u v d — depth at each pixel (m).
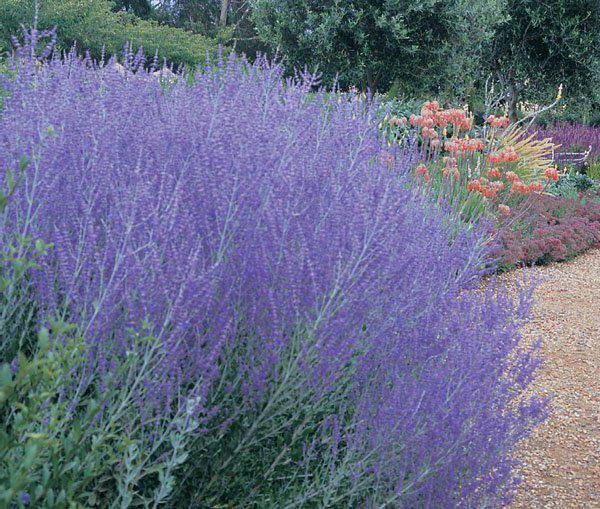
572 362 5.40
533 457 3.91
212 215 2.17
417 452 2.26
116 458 1.67
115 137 2.36
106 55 15.50
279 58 16.23
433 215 3.64
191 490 2.04
